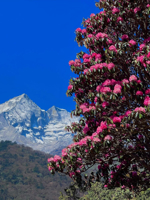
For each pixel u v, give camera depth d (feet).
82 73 29.81
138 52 26.91
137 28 33.04
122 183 32.60
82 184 33.58
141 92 25.20
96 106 26.76
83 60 32.83
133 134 28.37
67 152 27.81
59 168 28.78
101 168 31.73
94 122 29.66
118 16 31.81
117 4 32.35
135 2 30.12
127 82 25.35
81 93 32.40
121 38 31.65
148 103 23.27
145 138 30.01
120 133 25.50
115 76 30.35
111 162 32.12
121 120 26.84
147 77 27.12
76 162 29.32
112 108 27.58
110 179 33.27
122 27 33.60
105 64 27.66
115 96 24.85
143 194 68.64
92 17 34.12
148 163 32.91
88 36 32.12
